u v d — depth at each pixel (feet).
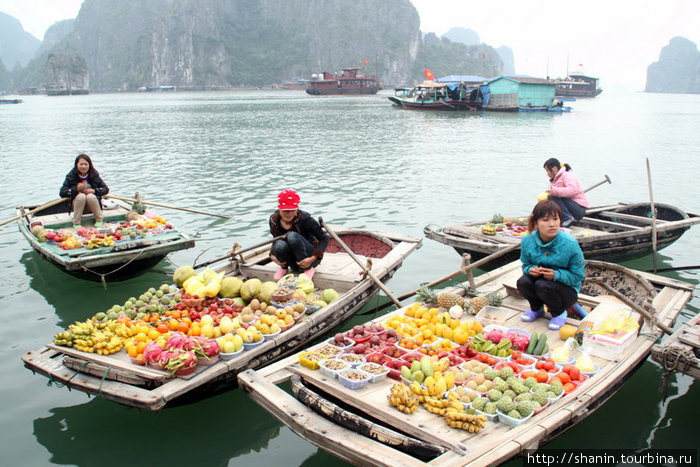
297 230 25.03
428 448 12.96
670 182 58.80
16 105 334.24
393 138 105.60
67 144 97.91
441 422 14.20
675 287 23.12
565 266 19.39
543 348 17.63
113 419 18.34
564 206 33.68
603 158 76.79
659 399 18.98
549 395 14.79
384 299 28.22
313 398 14.87
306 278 23.71
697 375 16.01
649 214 38.99
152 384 16.78
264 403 15.64
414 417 14.39
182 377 16.60
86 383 16.66
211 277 22.77
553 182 34.40
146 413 18.70
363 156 79.00
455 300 21.61
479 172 64.18
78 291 29.17
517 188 54.49
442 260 33.78
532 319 20.66
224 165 71.67
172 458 16.48
